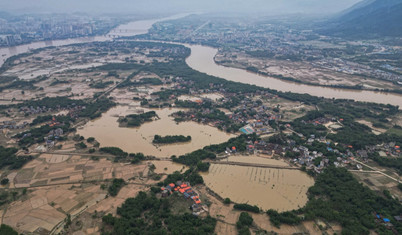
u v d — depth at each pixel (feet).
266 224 619.26
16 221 621.72
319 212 644.69
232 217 640.17
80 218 630.74
